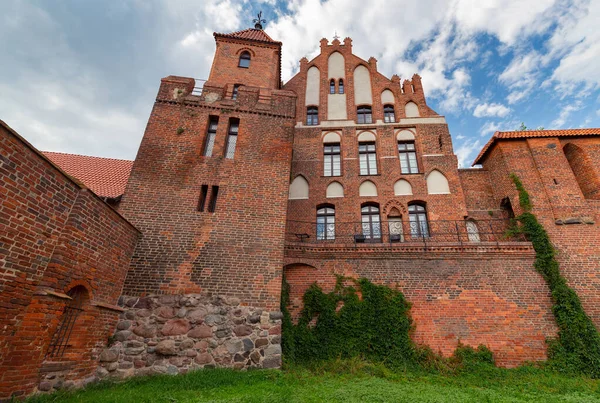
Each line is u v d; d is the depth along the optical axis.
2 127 4.95
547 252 11.55
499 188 14.55
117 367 7.55
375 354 10.10
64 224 6.30
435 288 11.23
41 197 5.74
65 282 6.23
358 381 7.93
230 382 7.09
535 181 13.39
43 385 5.78
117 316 8.10
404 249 11.91
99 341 7.42
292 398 6.03
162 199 9.98
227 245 9.54
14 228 5.20
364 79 19.92
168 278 8.83
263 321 8.70
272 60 16.34
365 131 17.91
